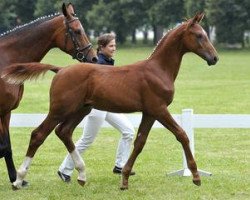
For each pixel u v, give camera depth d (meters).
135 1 91.88
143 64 11.51
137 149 11.72
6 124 11.97
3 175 13.51
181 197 11.41
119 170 13.41
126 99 11.30
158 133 20.17
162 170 14.16
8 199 11.33
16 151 17.14
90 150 17.23
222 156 16.23
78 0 95.00
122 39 95.75
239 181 12.73
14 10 95.56
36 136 11.44
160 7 88.81
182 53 11.62
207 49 11.42
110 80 11.35
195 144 18.20
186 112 13.07
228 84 37.47
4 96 11.67
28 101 28.56
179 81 39.84
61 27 12.28
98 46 13.05
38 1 94.25
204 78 42.09
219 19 82.19
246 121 13.66
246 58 63.78
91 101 11.45
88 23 95.00
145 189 12.01
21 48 12.17
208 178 13.01
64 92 11.30
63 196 11.45
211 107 26.41
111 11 92.38
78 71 11.38
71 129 11.70
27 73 11.39
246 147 17.73
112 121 13.07
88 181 12.77
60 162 15.33
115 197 11.38
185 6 84.94
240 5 81.50
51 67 11.48
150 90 11.33
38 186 12.31
